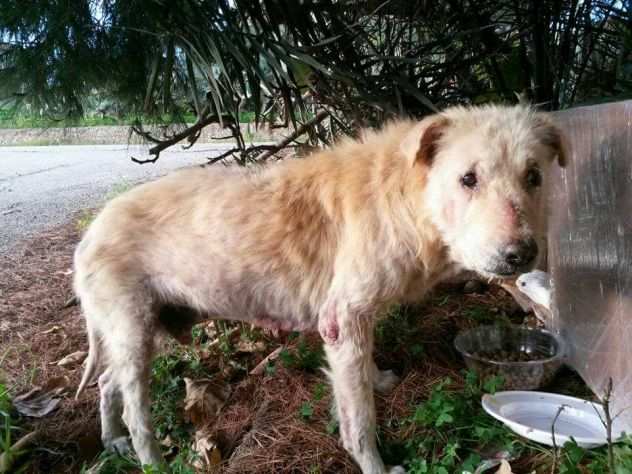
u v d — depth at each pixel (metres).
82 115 1.23
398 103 1.12
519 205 0.69
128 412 0.89
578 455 0.70
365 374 0.80
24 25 1.03
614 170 0.78
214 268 0.87
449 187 0.74
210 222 0.86
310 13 1.22
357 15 1.35
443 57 1.45
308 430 0.90
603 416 0.79
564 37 1.28
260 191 0.87
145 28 1.08
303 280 0.86
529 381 0.92
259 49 1.08
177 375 1.12
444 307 1.22
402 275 0.80
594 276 0.86
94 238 0.90
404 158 0.81
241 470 0.83
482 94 1.31
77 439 0.97
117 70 1.13
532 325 1.13
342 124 1.29
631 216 0.73
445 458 0.77
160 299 0.91
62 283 1.66
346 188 0.83
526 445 0.77
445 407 0.83
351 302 0.80
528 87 1.33
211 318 0.96
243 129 3.41
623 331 0.77
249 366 1.12
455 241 0.75
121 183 2.98
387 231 0.80
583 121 0.88
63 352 1.25
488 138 0.73
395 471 0.79
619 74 1.39
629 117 0.73
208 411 0.98
